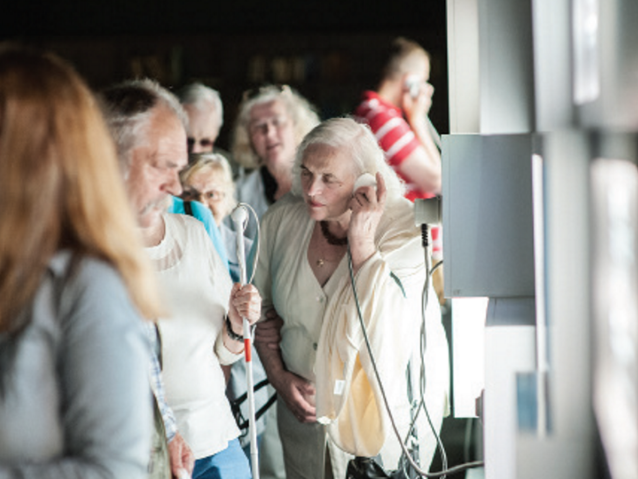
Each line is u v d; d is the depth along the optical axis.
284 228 4.18
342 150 3.97
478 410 3.34
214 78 7.18
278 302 4.16
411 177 6.24
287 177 5.84
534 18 1.96
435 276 5.36
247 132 5.88
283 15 7.06
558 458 1.89
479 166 2.89
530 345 2.13
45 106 1.75
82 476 1.70
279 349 4.26
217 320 3.42
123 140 3.24
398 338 3.92
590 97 1.72
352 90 7.09
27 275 1.73
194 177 5.21
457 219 2.92
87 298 1.74
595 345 1.78
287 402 4.18
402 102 6.28
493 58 2.75
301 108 5.89
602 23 1.62
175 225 3.44
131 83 3.36
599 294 1.73
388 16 7.02
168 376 3.29
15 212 1.73
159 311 1.88
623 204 1.51
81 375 1.72
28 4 7.28
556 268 1.81
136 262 1.83
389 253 4.02
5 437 1.72
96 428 1.72
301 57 7.10
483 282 2.90
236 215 3.56
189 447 3.11
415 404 4.03
